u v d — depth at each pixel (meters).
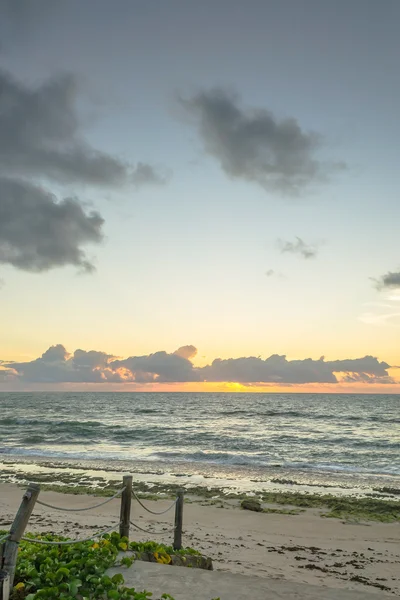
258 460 27.86
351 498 17.66
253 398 195.00
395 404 130.00
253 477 22.16
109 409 94.62
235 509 15.96
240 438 40.97
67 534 11.98
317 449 34.12
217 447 34.56
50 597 5.12
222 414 81.25
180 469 24.06
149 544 7.51
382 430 51.69
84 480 20.50
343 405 123.06
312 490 19.38
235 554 11.24
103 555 6.45
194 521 14.38
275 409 100.12
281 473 23.44
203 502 16.92
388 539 13.01
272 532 13.45
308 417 74.56
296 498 17.61
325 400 169.12
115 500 16.86
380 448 35.06
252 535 13.06
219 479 21.48
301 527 14.02
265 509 15.99
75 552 6.38
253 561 10.74
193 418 69.94
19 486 19.00
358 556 11.48
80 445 34.94
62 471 23.02
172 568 6.49
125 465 25.14
